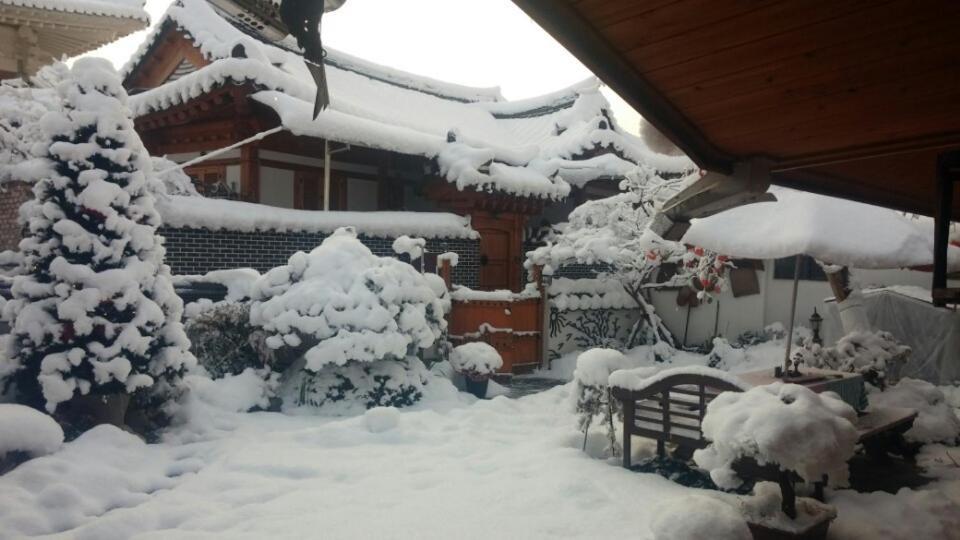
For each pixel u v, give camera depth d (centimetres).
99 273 743
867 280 1434
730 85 355
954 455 742
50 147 753
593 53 313
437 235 1391
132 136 798
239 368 995
